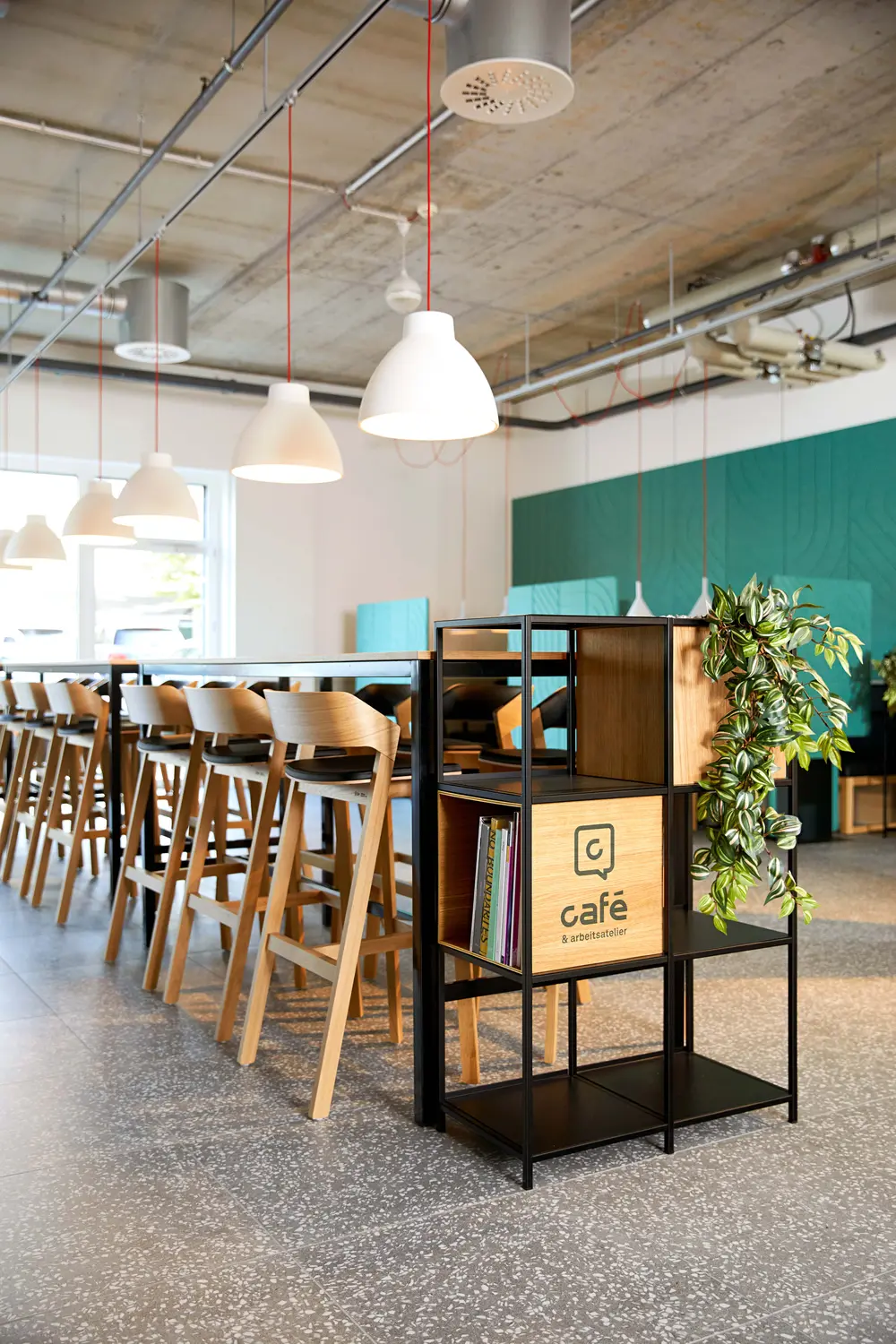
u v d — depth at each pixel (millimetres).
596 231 7109
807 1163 2385
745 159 6094
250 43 4297
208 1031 3283
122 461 9750
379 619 10242
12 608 9555
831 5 4652
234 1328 1767
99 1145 2475
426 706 2664
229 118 5570
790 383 8328
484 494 11688
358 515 10930
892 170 6250
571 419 10867
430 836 2643
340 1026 2680
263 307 8570
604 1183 2291
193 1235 2070
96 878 5770
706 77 5215
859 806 7621
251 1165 2375
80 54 4977
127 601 10023
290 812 3059
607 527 10477
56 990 3709
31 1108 2689
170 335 7602
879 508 8031
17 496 9492
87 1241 2047
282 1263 1966
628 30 4789
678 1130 2574
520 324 9117
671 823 2525
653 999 3580
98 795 6211
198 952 4223
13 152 5898
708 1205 2188
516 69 3314
